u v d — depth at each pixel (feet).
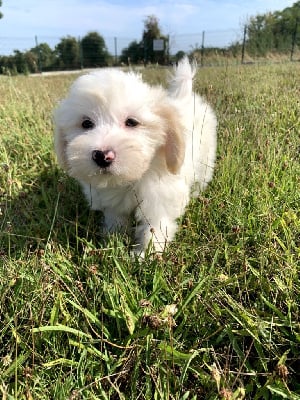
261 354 0.69
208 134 1.35
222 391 0.56
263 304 0.80
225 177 1.24
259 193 1.11
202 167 1.31
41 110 2.15
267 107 1.92
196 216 1.12
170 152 1.01
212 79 2.94
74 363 0.68
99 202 1.13
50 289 0.79
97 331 0.76
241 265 0.90
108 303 0.79
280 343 0.73
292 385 0.67
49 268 0.84
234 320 0.77
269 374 0.65
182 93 1.39
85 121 1.00
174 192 1.07
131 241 1.09
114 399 0.66
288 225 1.01
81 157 0.90
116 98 0.96
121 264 0.89
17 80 4.09
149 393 0.64
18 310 0.78
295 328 0.74
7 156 1.50
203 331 0.76
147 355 0.68
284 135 1.55
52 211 1.18
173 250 0.98
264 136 1.52
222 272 0.87
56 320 0.74
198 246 0.98
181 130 1.01
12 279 0.81
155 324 0.67
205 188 1.32
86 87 0.98
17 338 0.70
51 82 4.03
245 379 0.68
